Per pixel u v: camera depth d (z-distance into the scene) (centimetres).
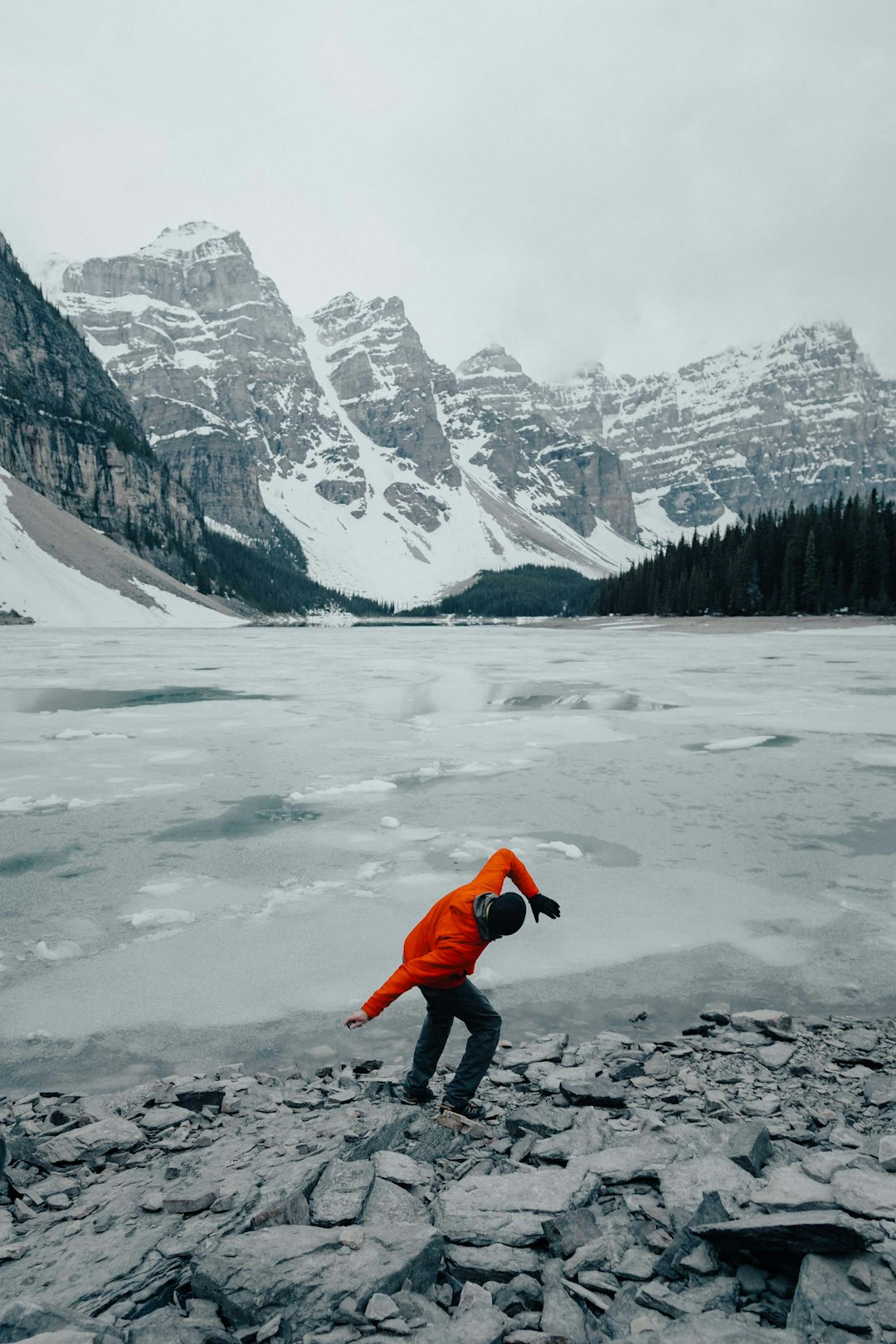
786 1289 288
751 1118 428
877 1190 313
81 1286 280
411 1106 436
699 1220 310
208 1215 326
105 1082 492
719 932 728
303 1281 279
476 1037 440
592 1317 272
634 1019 577
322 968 646
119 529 16738
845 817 1116
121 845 972
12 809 1149
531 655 5212
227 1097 456
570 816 1116
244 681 3212
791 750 1652
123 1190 354
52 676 3397
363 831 1038
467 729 1930
